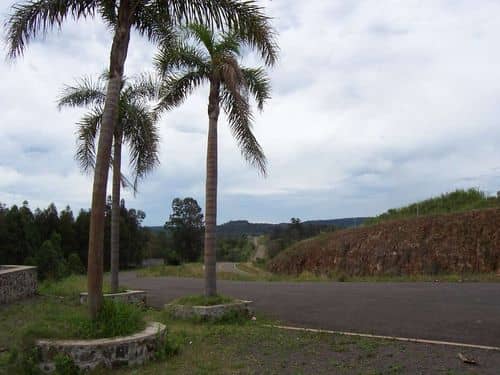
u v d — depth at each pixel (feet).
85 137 52.85
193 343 30.71
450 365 23.61
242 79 40.19
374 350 27.48
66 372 22.95
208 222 42.68
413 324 35.53
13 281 55.31
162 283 90.07
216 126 43.47
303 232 250.37
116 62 28.32
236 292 65.46
